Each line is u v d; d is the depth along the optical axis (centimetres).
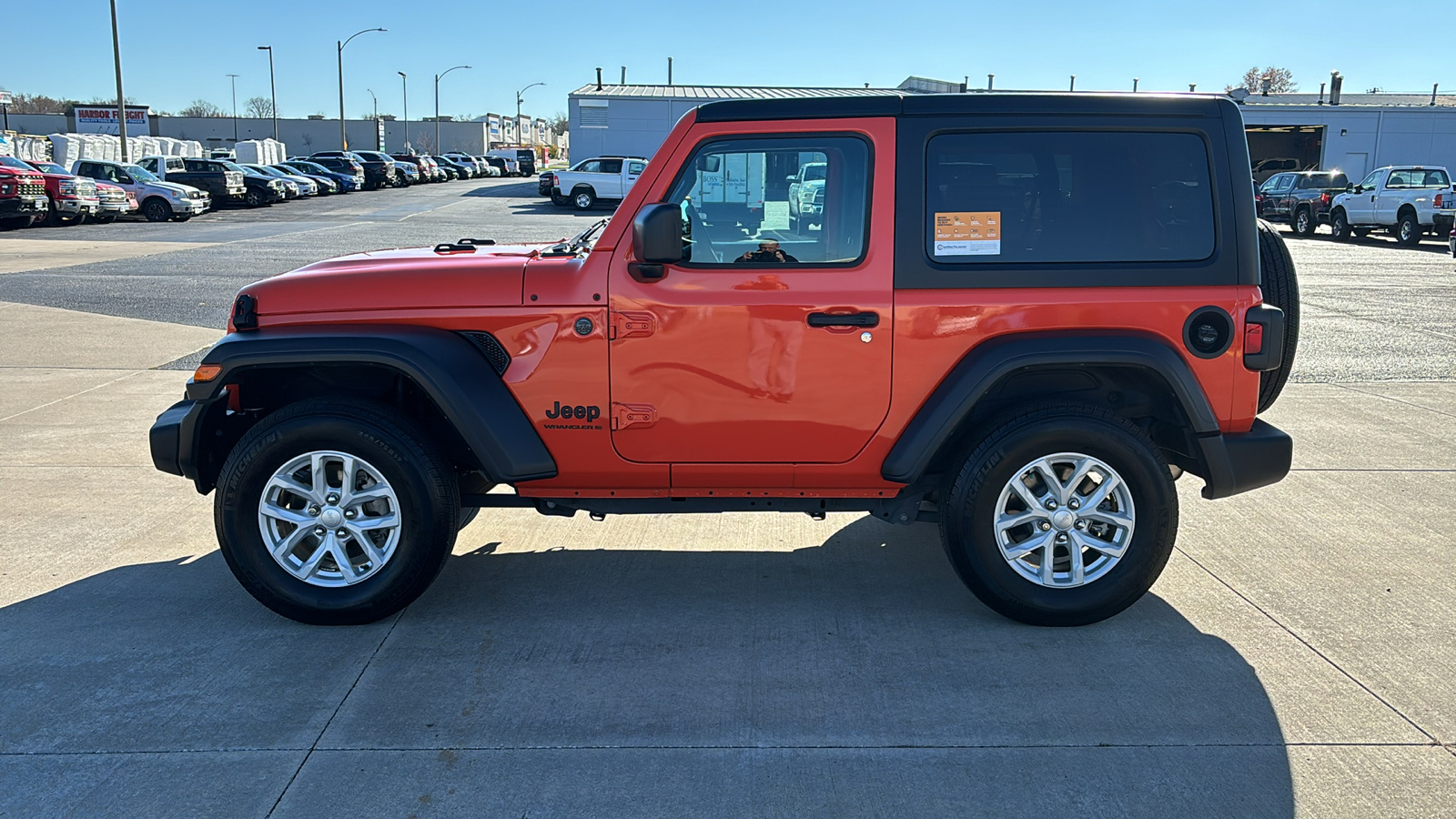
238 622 417
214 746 326
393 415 404
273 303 409
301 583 408
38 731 333
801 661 385
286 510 407
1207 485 417
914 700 355
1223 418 403
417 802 298
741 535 527
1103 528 413
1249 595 442
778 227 400
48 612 423
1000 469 396
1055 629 411
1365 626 411
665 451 412
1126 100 396
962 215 396
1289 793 301
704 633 409
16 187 2598
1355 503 562
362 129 9675
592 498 429
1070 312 395
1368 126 4544
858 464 411
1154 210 397
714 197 399
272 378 437
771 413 405
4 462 631
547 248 474
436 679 371
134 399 793
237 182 3788
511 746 327
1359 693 358
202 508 555
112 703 351
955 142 396
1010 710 348
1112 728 336
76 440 681
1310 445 678
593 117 4341
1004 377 394
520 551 502
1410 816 290
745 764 317
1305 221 3081
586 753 323
